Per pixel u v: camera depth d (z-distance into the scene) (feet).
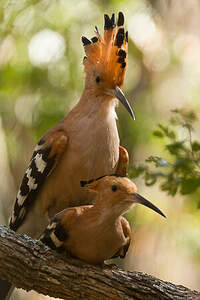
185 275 51.34
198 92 50.93
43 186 28.43
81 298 24.18
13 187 48.06
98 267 24.50
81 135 27.71
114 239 24.14
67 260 24.31
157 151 46.91
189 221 49.62
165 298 24.21
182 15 53.78
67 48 47.70
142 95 50.44
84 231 23.94
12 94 47.96
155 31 51.37
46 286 24.03
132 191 24.17
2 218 47.39
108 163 28.02
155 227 49.67
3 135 47.80
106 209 23.98
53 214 28.96
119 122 48.78
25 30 47.62
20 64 47.65
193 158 27.17
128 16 49.88
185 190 27.14
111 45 28.50
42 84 47.80
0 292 26.86
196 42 53.11
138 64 51.42
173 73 51.57
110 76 28.14
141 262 50.44
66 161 27.71
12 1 47.24
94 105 28.25
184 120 27.63
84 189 27.78
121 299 24.09
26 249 24.00
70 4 48.19
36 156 28.48
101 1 49.24
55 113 46.80
